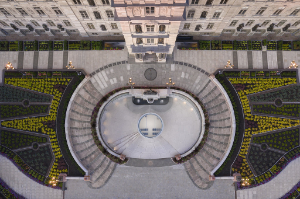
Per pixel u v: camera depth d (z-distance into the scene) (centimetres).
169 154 5975
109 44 5972
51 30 5738
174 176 5900
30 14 5000
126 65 5972
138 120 5903
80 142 5916
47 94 5925
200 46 5947
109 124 6050
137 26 4166
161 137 6022
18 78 5931
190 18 5066
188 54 5966
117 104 6050
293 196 5759
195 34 5953
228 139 5912
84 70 5938
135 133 6022
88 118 5922
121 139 6025
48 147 5859
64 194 5806
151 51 5019
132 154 5962
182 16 3775
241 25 5478
